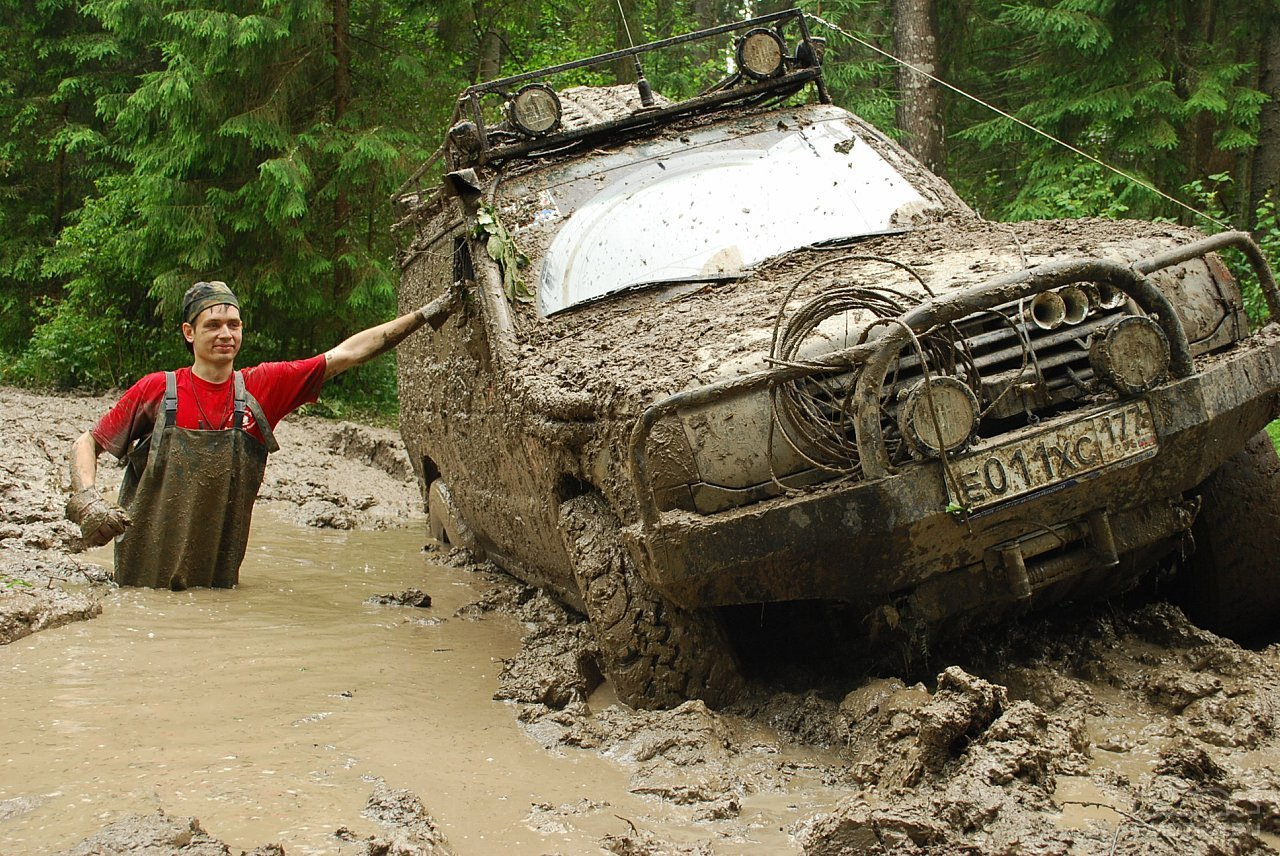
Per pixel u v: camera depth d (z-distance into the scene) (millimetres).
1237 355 3906
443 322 5688
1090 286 3836
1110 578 4184
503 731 3895
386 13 18109
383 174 16922
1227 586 4414
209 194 16734
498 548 6262
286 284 17234
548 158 5898
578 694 4090
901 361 3668
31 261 22609
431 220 6828
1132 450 3650
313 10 16266
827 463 3625
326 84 17656
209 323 5766
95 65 22656
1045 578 3818
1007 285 3551
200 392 5840
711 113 6242
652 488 3639
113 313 18875
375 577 6551
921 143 15297
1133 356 3645
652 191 5496
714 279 4934
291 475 10477
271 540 7750
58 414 13047
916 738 3371
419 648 4949
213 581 5930
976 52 18797
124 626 4992
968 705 3408
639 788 3406
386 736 3770
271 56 16531
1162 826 2947
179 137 16594
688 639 4012
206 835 2838
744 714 3965
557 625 5156
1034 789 3156
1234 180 15938
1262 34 15086
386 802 3127
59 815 2980
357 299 17094
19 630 4754
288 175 15961
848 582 3678
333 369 5965
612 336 4500
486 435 5477
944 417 3484
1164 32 14945
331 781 3320
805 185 5488
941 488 3523
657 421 3611
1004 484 3543
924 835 2895
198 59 16453
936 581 3770
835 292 3635
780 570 3621
